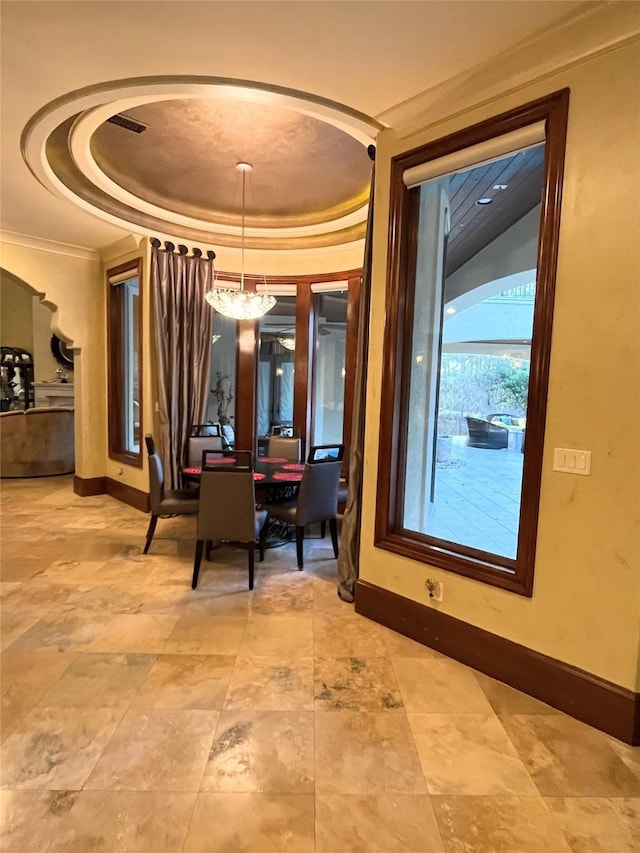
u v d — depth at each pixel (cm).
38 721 195
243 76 224
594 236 195
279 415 629
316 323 582
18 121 265
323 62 212
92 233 475
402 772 173
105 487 592
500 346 266
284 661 241
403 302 272
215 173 383
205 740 186
